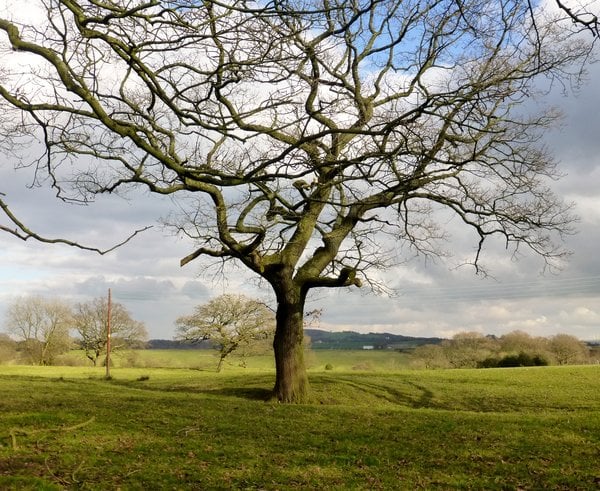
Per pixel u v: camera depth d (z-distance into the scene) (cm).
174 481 1005
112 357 7438
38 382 2919
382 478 1056
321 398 2327
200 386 2966
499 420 1694
